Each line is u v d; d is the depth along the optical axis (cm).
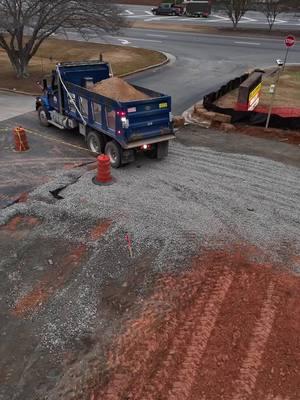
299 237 908
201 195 1077
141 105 1145
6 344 650
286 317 698
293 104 1922
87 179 1163
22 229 945
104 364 616
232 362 614
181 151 1371
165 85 2281
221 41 3681
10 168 1238
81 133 1406
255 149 1397
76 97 1311
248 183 1144
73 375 599
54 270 816
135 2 6444
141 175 1188
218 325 681
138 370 605
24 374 600
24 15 2130
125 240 898
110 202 1039
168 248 872
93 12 2244
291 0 4553
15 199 1063
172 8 5306
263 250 866
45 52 3219
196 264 825
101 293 756
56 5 2136
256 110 1795
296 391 573
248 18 5103
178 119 1614
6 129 1573
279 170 1230
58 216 986
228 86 2070
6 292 759
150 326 682
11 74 2475
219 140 1480
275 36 3872
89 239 905
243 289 761
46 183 1143
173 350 636
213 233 920
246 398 561
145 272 806
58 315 706
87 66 1432
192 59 2995
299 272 805
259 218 976
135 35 3984
